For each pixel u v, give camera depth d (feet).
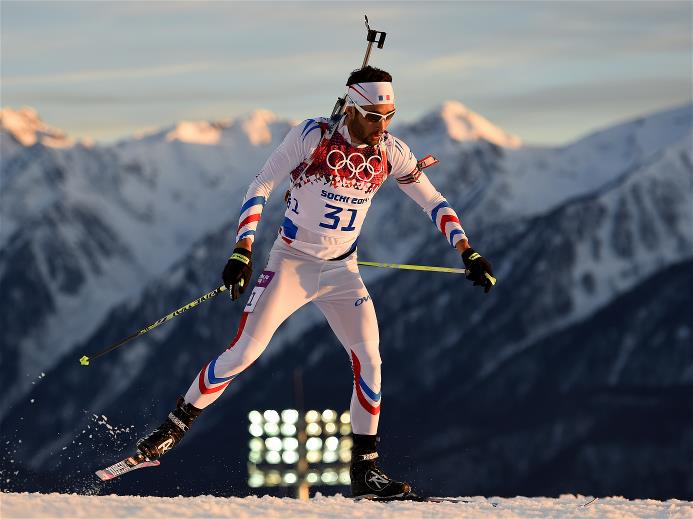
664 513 53.67
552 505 58.29
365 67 50.70
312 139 51.21
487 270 54.39
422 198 55.52
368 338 54.65
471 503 53.88
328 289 53.72
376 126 50.88
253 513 43.78
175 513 41.83
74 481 56.13
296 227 52.75
